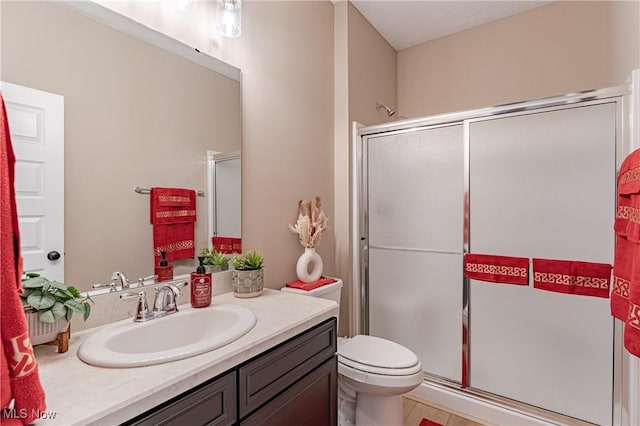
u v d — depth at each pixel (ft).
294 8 6.63
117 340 3.25
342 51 7.85
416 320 7.20
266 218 5.93
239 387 3.04
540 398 5.89
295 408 3.69
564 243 5.67
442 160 6.89
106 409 2.14
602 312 5.42
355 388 5.27
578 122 5.56
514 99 8.57
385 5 8.11
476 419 6.17
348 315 7.88
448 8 8.28
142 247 4.05
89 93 3.58
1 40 2.99
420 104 9.96
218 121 4.99
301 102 6.81
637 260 3.88
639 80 4.96
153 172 4.17
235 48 5.32
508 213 6.15
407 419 6.19
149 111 4.13
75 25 3.47
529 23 8.38
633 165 4.24
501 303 6.23
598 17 7.55
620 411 5.27
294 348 3.71
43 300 2.86
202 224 4.78
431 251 7.02
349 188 7.79
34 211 3.16
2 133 2.05
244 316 3.82
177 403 2.54
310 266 6.56
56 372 2.62
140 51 4.04
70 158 3.42
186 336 3.89
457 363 6.68
